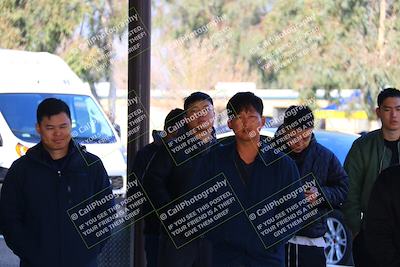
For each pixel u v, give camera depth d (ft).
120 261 21.08
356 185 19.31
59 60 38.09
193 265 19.35
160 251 19.52
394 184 12.24
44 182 15.80
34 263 15.70
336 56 49.62
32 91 35.63
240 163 15.23
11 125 33.78
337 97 49.34
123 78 44.42
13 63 36.32
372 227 12.34
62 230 15.81
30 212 15.78
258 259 15.07
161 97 48.06
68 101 35.99
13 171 15.94
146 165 20.04
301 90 48.98
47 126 15.74
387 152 18.98
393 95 18.78
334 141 34.27
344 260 27.43
